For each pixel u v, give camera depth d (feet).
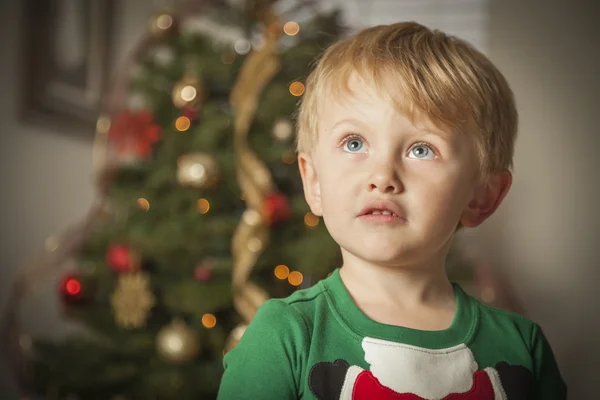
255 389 2.07
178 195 6.33
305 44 6.54
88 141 9.34
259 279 6.28
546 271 9.34
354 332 2.15
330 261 5.78
